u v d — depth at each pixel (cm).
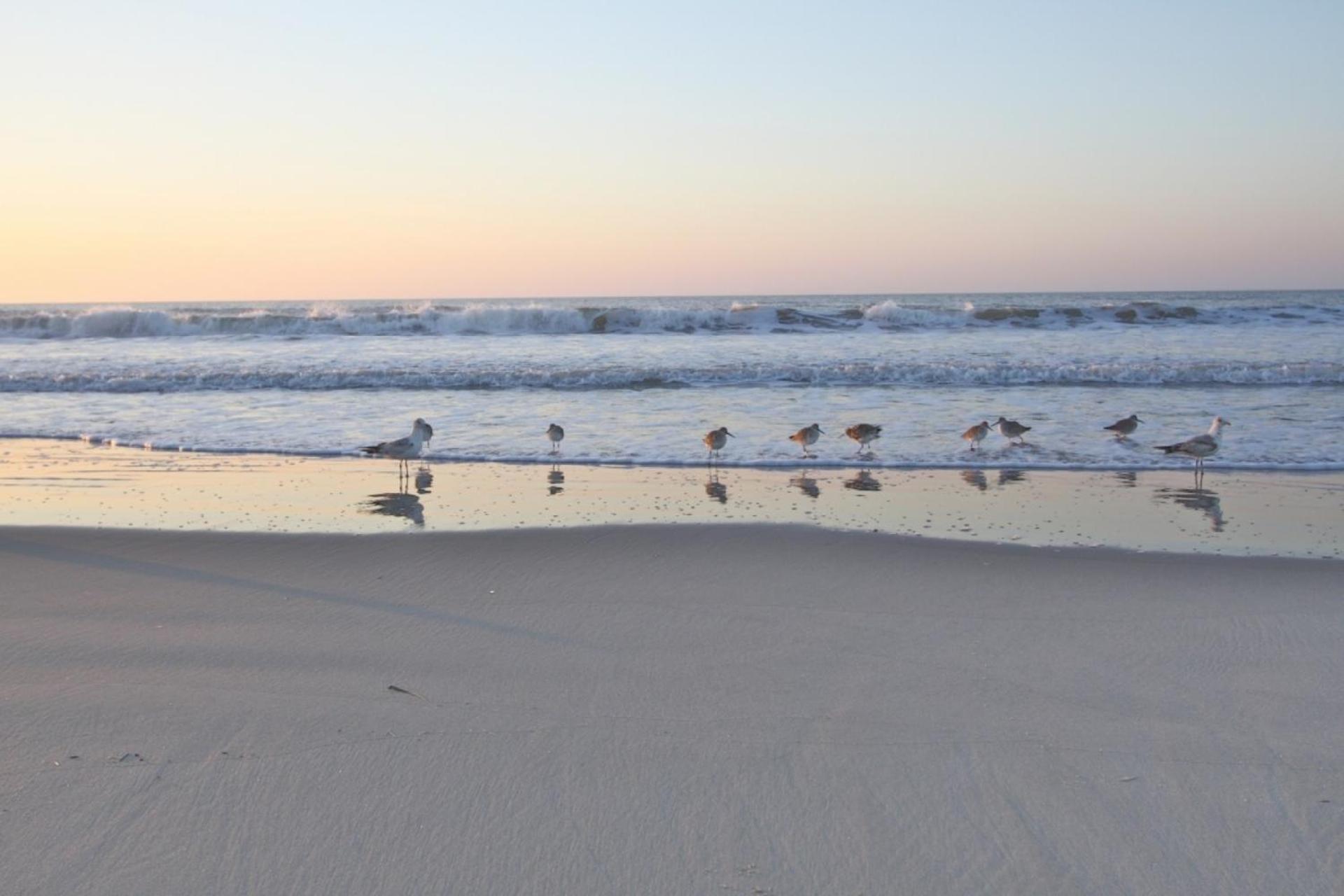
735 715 593
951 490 1316
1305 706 605
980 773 525
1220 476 1398
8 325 3519
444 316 3612
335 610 789
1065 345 2995
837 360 2597
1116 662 680
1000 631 743
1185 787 510
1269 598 820
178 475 1420
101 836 464
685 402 2048
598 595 830
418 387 2280
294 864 445
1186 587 855
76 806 488
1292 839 463
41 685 633
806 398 2095
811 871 443
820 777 521
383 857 450
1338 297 11644
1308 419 1795
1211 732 570
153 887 429
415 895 424
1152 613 782
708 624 758
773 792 506
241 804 491
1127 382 2258
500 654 693
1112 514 1166
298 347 3091
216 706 602
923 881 436
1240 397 2058
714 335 3456
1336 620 761
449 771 524
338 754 543
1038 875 440
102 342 3325
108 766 527
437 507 1205
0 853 450
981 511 1183
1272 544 1015
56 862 445
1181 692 627
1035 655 692
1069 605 805
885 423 1812
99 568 912
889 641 721
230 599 816
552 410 1966
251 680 643
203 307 12281
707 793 504
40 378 2283
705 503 1235
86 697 615
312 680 644
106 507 1205
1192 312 3838
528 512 1181
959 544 1009
